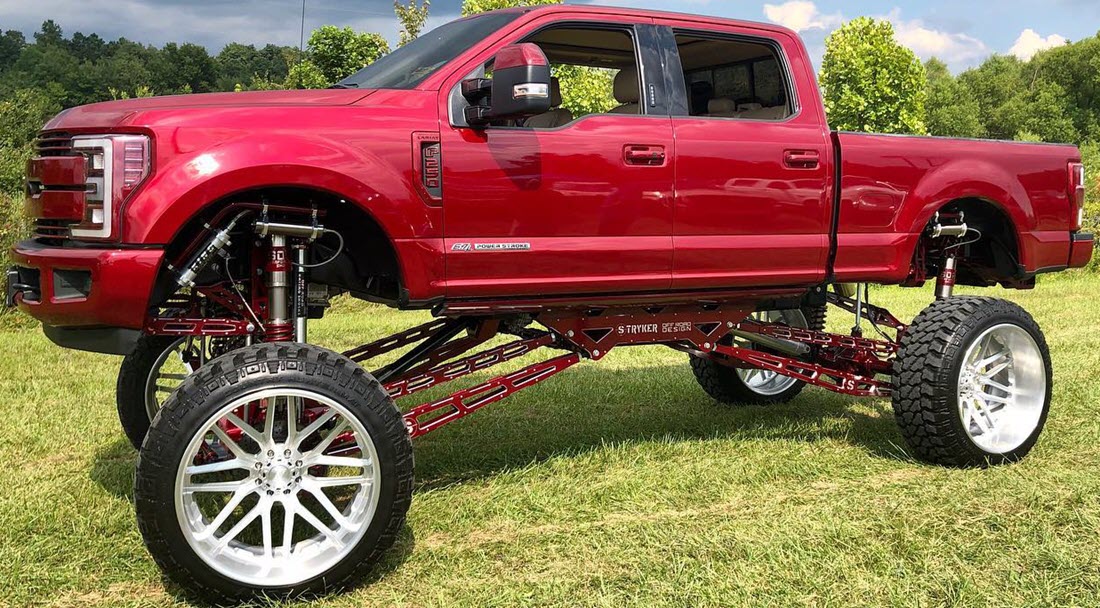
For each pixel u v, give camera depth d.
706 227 3.97
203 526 2.92
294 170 3.13
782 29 4.36
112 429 4.96
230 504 2.93
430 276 3.44
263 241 3.46
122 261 2.96
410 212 3.36
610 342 4.15
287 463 2.98
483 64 3.60
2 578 3.07
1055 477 4.05
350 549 2.98
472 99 3.46
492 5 13.76
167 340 4.22
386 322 9.14
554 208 3.64
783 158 4.12
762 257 4.11
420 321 9.22
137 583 3.09
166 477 2.76
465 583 3.07
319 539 3.08
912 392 4.27
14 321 9.24
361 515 3.02
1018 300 10.78
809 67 4.37
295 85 13.48
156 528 2.77
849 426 5.12
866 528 3.48
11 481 4.09
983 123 71.50
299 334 3.38
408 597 3.00
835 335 4.79
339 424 3.04
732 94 4.81
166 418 2.78
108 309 3.00
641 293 3.96
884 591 2.96
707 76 4.92
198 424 2.79
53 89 98.62
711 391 5.70
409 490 3.06
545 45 4.41
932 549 3.28
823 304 4.83
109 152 3.00
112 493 3.91
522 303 3.72
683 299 4.09
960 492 3.89
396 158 3.34
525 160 3.56
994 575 3.08
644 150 3.80
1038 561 3.17
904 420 4.32
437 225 3.43
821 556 3.22
